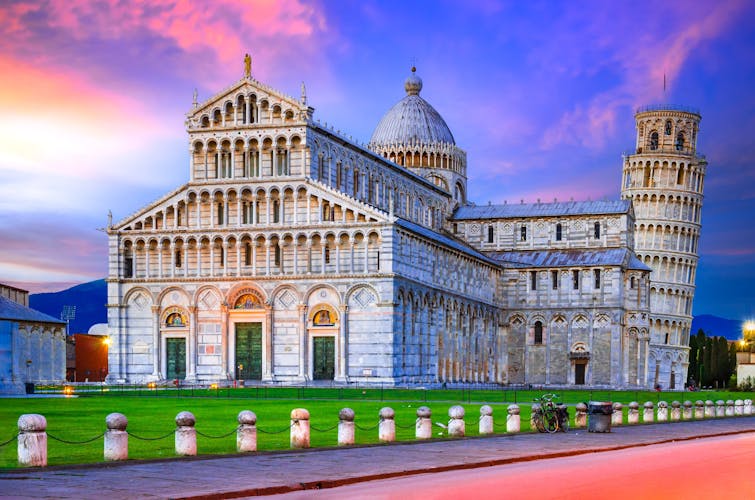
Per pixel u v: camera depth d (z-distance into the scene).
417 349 149.00
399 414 83.75
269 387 134.50
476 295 177.50
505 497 38.69
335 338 142.12
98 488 38.31
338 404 97.00
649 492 40.59
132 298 149.75
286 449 52.66
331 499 37.88
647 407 87.88
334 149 152.75
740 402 109.19
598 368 185.75
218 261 147.12
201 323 147.38
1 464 45.09
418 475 45.12
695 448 61.09
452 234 199.00
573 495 39.50
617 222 192.12
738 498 39.41
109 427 45.94
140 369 148.88
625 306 190.00
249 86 146.00
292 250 144.50
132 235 149.38
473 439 62.66
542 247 195.50
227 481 40.62
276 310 144.62
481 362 180.12
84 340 196.38
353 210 142.00
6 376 124.25
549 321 189.12
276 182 144.62
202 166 147.38
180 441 48.47
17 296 173.62
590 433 70.19
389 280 139.50
